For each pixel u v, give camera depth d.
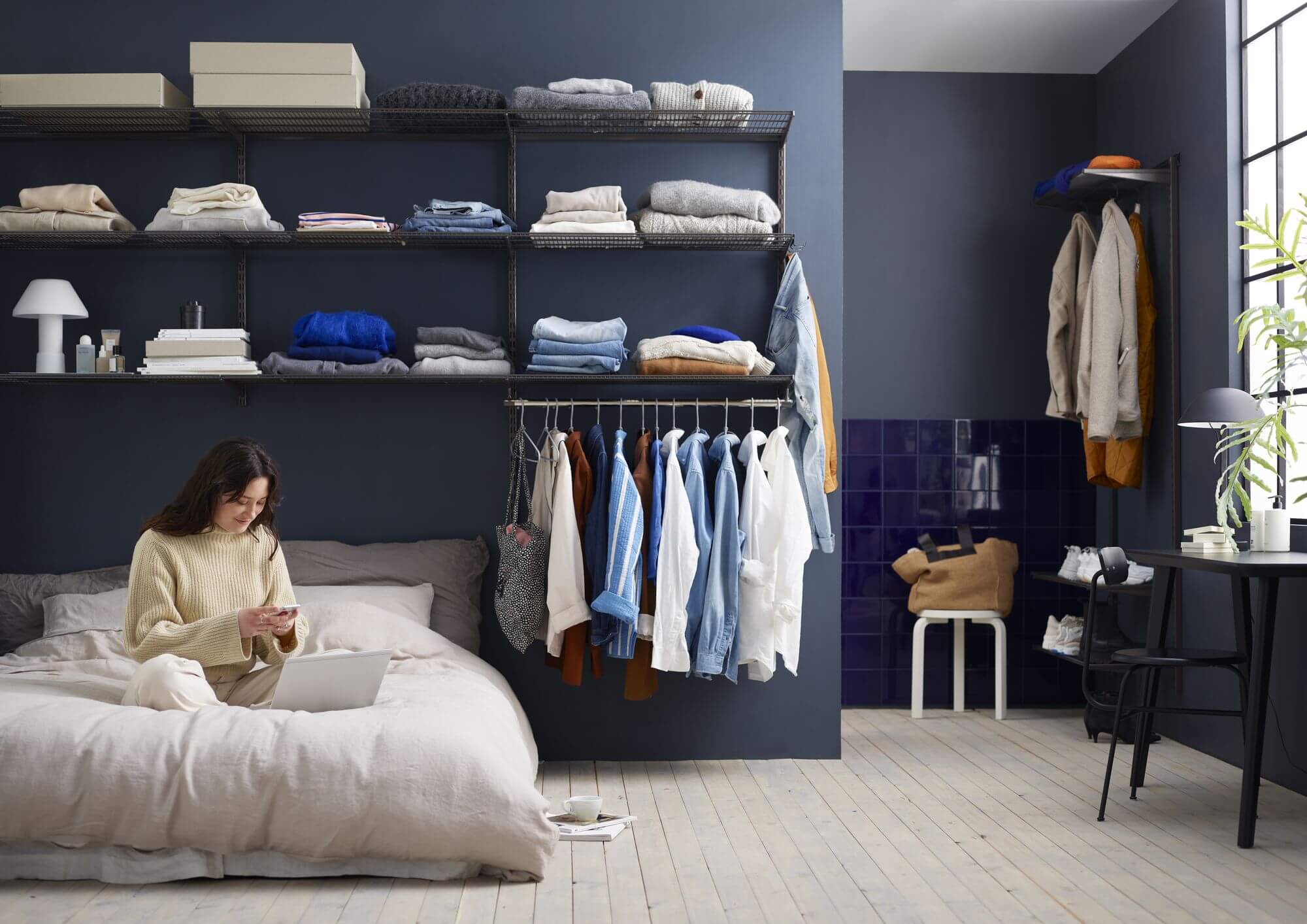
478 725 2.80
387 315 3.99
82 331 3.96
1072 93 5.26
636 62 4.02
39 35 3.95
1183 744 4.30
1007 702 5.16
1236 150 4.08
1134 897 2.53
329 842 2.55
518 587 3.63
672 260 4.02
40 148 3.97
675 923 2.36
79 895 2.46
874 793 3.51
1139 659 3.25
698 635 3.67
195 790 2.52
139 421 3.96
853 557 5.19
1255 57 4.02
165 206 3.96
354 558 3.81
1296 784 3.55
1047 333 5.23
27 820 2.50
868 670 5.18
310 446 3.97
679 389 4.00
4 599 3.66
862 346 5.22
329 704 2.81
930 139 5.25
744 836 3.00
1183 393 4.35
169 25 3.96
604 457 3.66
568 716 3.95
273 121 3.81
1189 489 4.28
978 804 3.36
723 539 3.65
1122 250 4.39
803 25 4.03
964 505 5.21
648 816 3.22
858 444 5.20
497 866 2.61
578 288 4.01
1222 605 4.02
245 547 3.11
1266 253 3.96
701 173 4.04
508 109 3.85
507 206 4.00
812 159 4.04
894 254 5.23
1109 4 4.55
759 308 4.04
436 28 4.00
